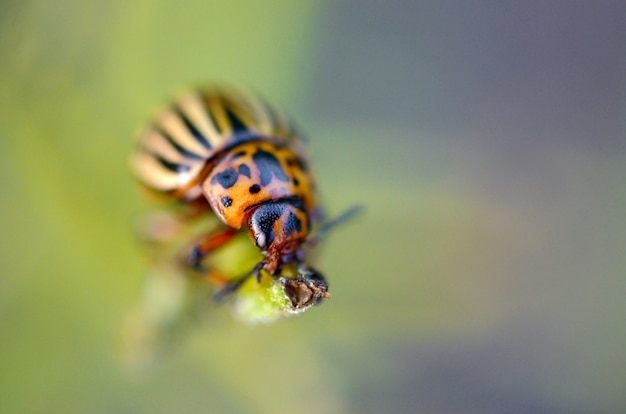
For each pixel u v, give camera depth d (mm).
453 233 88
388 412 86
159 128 77
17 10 85
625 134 93
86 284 85
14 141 85
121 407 85
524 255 89
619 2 96
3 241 85
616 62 95
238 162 73
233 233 74
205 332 84
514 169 91
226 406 86
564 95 94
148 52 88
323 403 86
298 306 68
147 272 83
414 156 90
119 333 84
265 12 89
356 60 92
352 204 87
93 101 86
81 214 85
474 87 94
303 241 71
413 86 93
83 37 86
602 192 91
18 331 84
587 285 90
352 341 86
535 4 97
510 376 88
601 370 89
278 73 89
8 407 83
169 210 78
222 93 77
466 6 96
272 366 86
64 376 84
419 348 88
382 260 87
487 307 88
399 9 94
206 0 88
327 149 88
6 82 85
